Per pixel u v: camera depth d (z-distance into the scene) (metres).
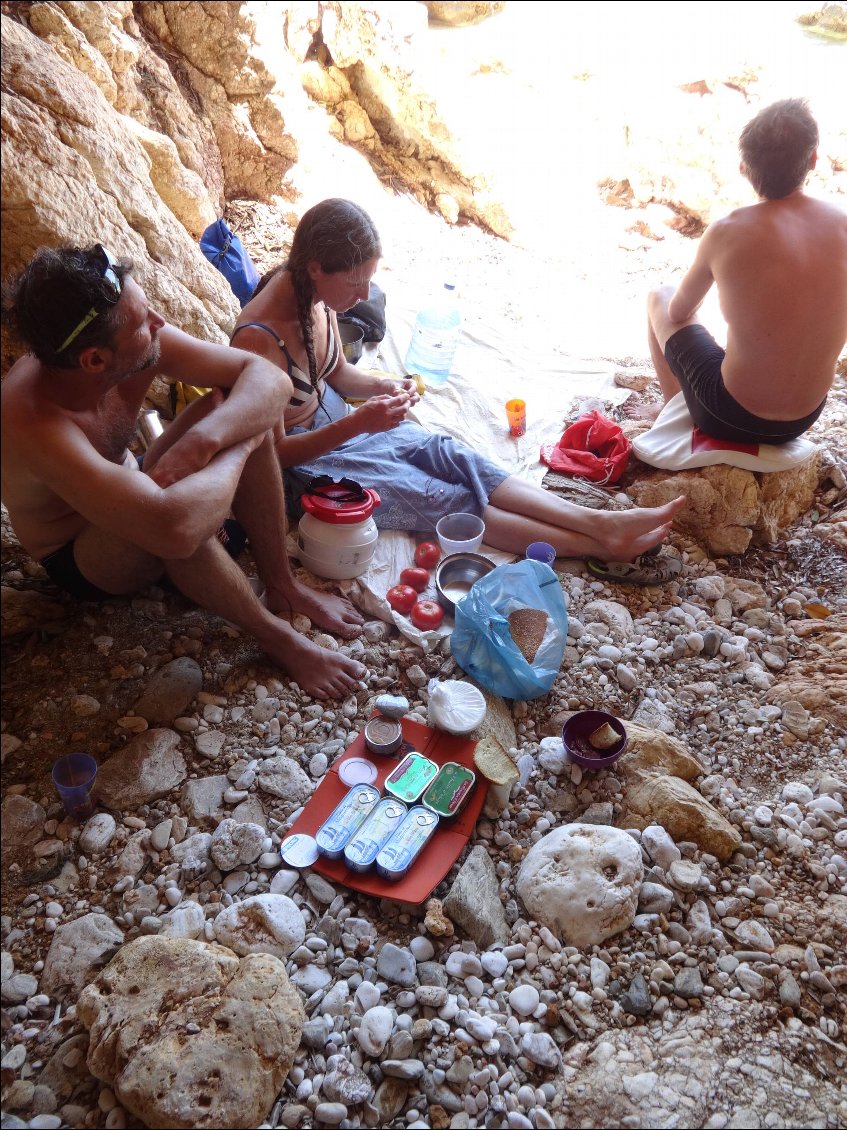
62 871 2.20
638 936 2.16
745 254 3.00
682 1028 2.01
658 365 3.74
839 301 2.98
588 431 3.63
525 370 4.20
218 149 4.82
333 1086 1.86
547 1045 1.95
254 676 2.68
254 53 4.63
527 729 2.67
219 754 2.48
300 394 3.06
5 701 2.53
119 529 2.12
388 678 2.73
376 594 2.95
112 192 3.18
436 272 5.06
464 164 5.43
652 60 5.87
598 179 5.75
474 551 3.17
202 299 3.57
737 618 3.09
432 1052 1.95
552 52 5.92
